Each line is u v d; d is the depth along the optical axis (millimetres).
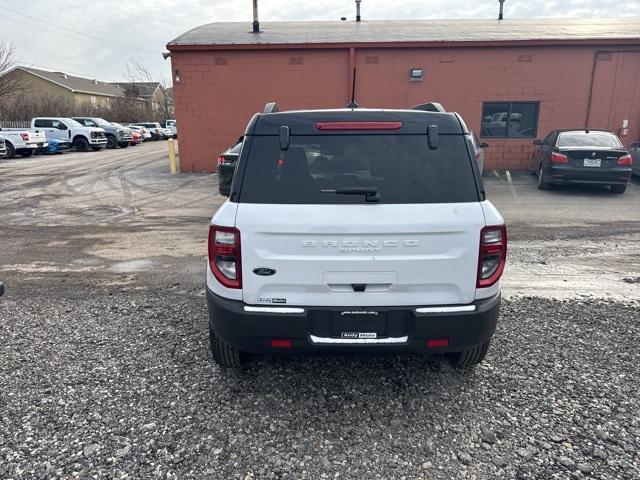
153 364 3576
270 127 2885
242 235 2748
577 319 4367
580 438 2742
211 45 14898
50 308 4695
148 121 58125
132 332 4125
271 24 19359
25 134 23031
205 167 15867
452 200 2764
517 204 10117
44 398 3129
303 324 2791
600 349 3799
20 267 6102
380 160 2824
